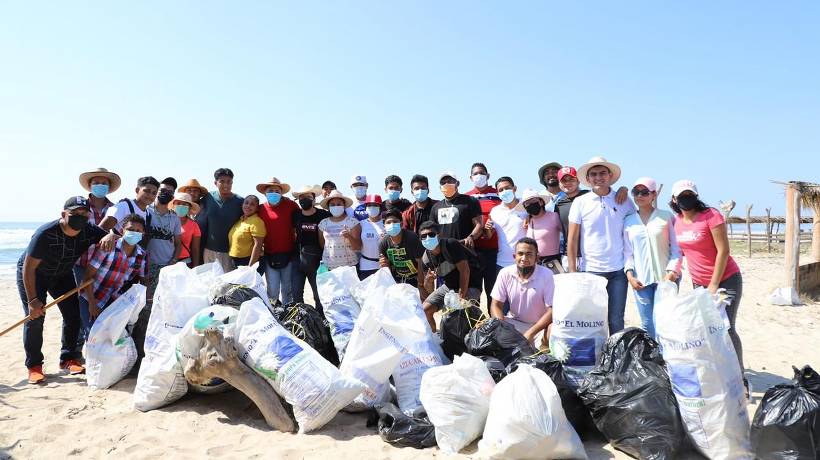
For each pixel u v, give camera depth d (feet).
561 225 18.43
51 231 15.11
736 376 10.03
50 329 24.31
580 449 10.05
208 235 22.06
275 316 15.29
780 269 47.75
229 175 21.97
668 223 14.76
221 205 21.97
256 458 10.64
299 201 21.62
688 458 10.18
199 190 22.25
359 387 12.08
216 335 12.43
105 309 15.64
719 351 9.91
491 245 20.04
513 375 10.55
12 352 19.61
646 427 10.07
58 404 13.89
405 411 12.02
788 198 30.78
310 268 21.54
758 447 9.50
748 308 28.94
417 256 18.25
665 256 14.66
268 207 21.95
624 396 10.48
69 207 14.92
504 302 15.75
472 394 11.07
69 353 16.84
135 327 16.19
